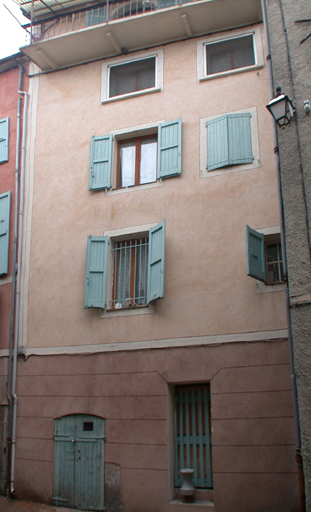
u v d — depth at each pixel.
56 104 14.22
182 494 10.15
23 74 14.97
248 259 10.38
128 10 14.63
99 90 13.88
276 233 11.00
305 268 8.27
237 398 10.27
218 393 10.43
